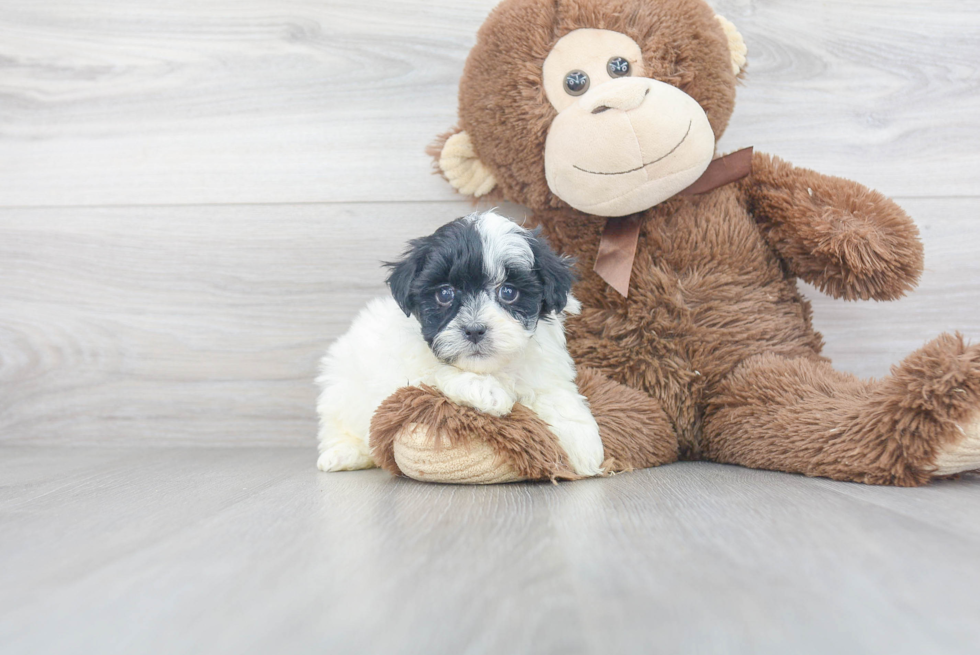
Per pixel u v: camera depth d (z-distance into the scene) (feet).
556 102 5.39
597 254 5.76
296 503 4.06
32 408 7.06
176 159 7.01
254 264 7.00
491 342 4.56
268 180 6.99
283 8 6.92
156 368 7.04
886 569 2.65
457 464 4.51
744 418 5.21
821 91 6.74
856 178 6.76
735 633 2.11
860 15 6.70
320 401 5.82
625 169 5.17
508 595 2.44
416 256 4.89
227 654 2.04
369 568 2.76
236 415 7.03
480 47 5.70
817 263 5.56
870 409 4.57
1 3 6.98
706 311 5.59
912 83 6.72
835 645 2.03
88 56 7.00
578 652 2.00
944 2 6.68
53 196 7.06
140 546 3.14
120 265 7.04
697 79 5.44
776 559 2.78
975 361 4.24
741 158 5.68
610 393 5.34
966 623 2.18
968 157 6.70
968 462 4.30
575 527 3.34
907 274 5.36
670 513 3.60
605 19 5.35
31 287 7.05
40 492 4.55
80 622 2.29
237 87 6.97
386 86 6.91
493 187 6.14
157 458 6.24
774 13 6.70
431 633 2.14
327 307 6.99
